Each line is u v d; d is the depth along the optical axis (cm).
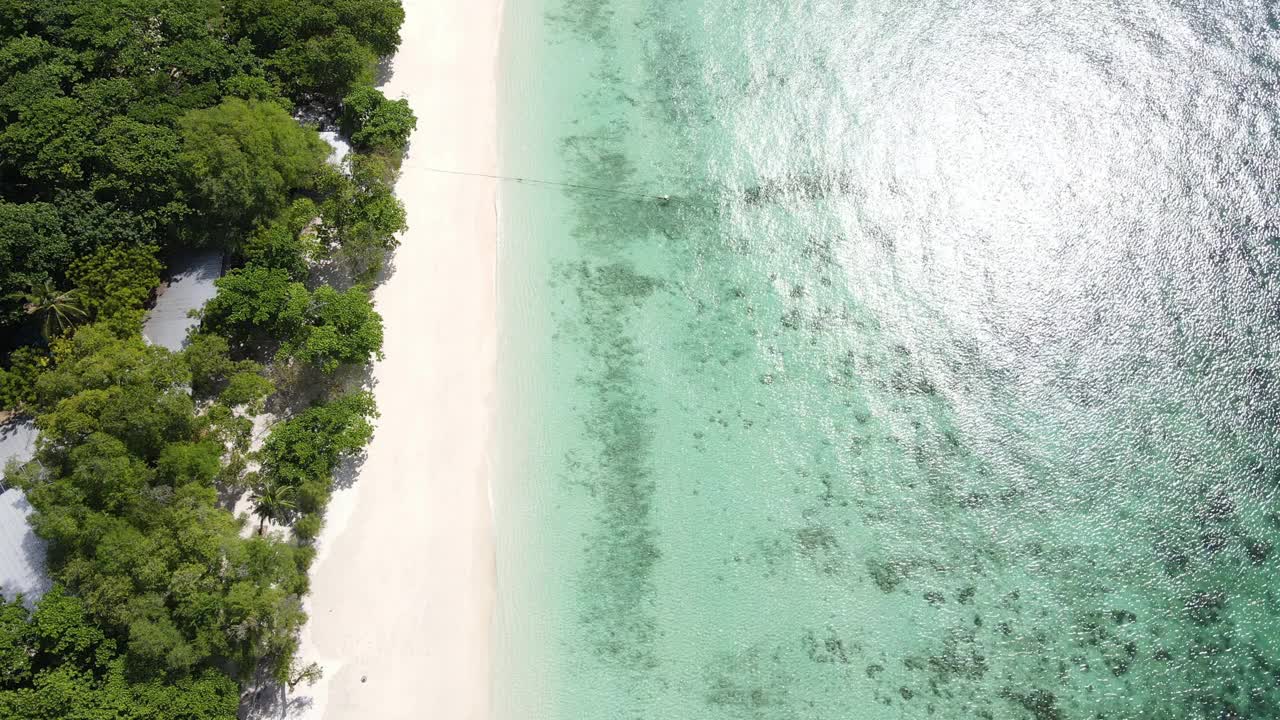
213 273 4375
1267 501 3991
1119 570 3862
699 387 4350
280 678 3459
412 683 3616
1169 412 4231
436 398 4266
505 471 4103
